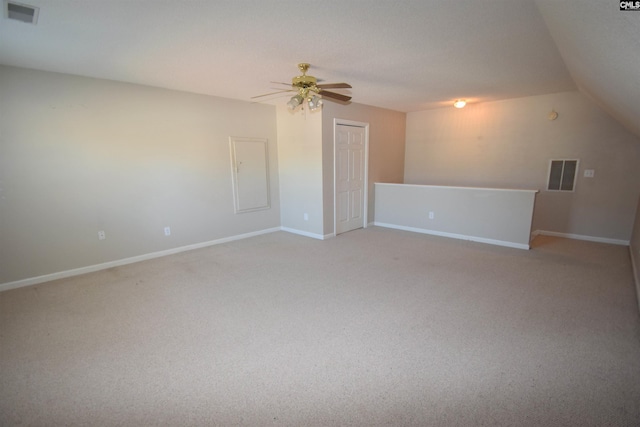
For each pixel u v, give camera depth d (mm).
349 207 5496
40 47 2588
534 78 3707
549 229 5109
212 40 2451
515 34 2359
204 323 2521
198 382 1875
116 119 3729
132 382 1880
